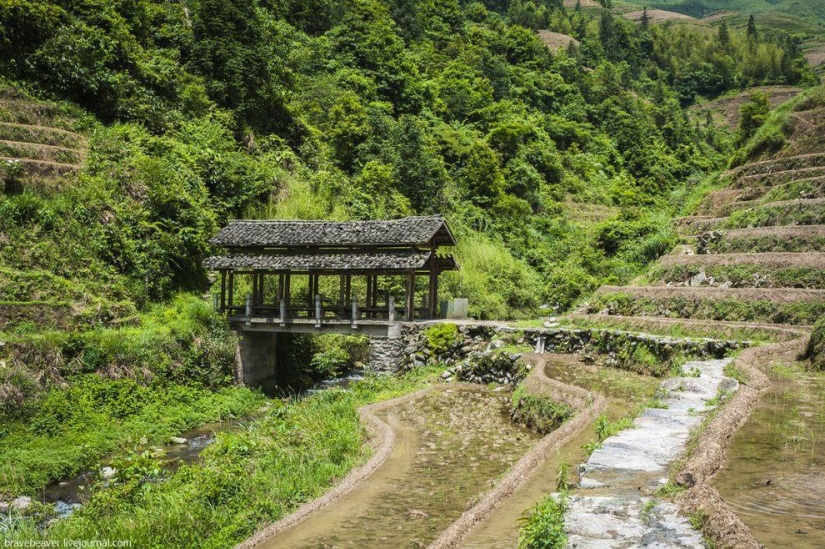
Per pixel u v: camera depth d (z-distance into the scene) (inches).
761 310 831.1
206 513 392.2
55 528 403.9
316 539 362.3
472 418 647.1
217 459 492.7
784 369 608.1
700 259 1013.8
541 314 1348.4
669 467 339.0
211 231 1104.2
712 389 526.0
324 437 555.5
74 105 1111.0
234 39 1478.8
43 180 932.6
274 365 967.6
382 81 2009.1
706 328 807.1
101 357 742.5
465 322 935.7
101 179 994.7
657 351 743.7
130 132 1127.0
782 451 370.6
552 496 317.4
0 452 586.2
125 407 716.7
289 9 2212.1
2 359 668.1
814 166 1233.4
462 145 1935.3
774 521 271.4
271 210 1226.0
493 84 2425.0
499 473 469.4
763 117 1736.0
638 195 2247.8
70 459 597.0
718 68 4798.2
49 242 878.4
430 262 987.9
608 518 276.1
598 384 664.4
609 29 4790.8
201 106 1347.2
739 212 1163.9
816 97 1418.6
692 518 267.9
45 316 777.6
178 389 792.9
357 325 882.1
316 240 901.8
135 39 1336.1
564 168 2278.5
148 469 474.6
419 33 2618.1
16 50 1095.0
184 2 1571.1
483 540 327.6
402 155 1573.6
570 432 490.0
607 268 1403.8
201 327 885.8
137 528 370.6
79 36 1161.4
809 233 978.1
